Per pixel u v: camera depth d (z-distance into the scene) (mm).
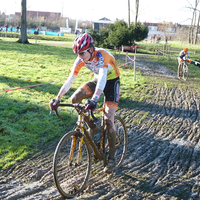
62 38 37094
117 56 18938
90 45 2691
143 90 8211
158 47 29922
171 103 6973
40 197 2697
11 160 3436
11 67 9758
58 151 2523
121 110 6023
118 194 2838
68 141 2871
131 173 3307
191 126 5250
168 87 9055
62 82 7852
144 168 3455
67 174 3135
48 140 4094
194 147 4238
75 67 2930
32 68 10047
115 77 2996
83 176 3115
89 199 2721
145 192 2906
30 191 2793
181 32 50750
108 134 3035
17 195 2709
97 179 3109
